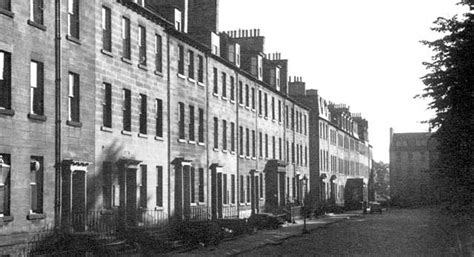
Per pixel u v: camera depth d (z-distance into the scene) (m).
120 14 27.11
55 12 21.83
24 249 18.92
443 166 29.55
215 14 41.16
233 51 44.03
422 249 25.97
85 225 22.83
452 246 27.30
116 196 25.92
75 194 23.12
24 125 19.83
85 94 23.69
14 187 19.14
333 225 46.06
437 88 25.78
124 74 27.22
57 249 20.38
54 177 21.31
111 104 25.89
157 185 30.64
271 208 49.03
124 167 26.48
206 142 37.28
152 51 30.31
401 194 100.00
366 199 93.31
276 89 54.84
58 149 21.52
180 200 32.47
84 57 23.70
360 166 105.50
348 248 26.70
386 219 55.59
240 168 44.19
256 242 30.08
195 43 35.59
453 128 26.36
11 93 19.25
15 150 19.28
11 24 19.36
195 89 35.88
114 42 26.41
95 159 24.23
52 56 21.56
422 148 124.75
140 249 23.77
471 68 24.41
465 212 30.34
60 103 21.75
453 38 24.55
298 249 26.59
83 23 23.75
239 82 45.06
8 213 18.89
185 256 23.30
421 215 64.25
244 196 44.88
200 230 27.95
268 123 52.47
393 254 23.92
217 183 39.03
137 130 28.31
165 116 31.55
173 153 32.22
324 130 75.31
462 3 24.44
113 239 22.42
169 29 31.98
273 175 51.44
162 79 31.36
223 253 24.56
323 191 71.81
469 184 28.11
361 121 112.69
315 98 71.56
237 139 43.66
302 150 65.31
